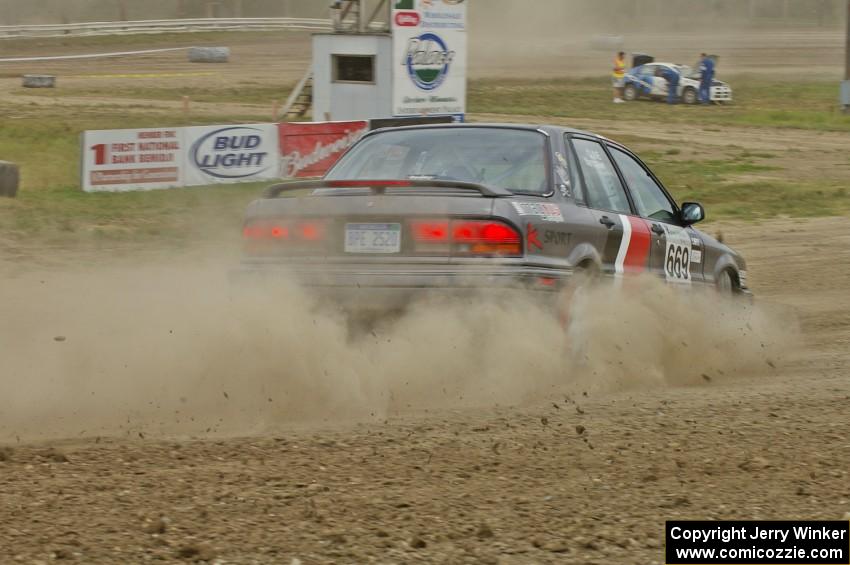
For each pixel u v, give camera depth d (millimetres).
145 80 171875
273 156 69500
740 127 122125
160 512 13758
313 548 12695
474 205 20656
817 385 22641
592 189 23656
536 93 162625
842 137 113750
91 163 61062
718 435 18047
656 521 13945
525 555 12711
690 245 26953
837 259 45969
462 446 17125
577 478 15617
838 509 14508
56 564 12023
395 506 14234
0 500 14078
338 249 21188
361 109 94500
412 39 93500
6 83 161500
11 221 48719
